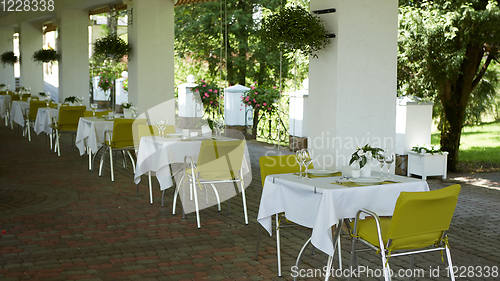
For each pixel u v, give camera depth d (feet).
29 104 38.17
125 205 18.84
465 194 21.54
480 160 31.24
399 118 25.44
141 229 15.76
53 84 74.28
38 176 24.16
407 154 25.46
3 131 41.86
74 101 33.45
